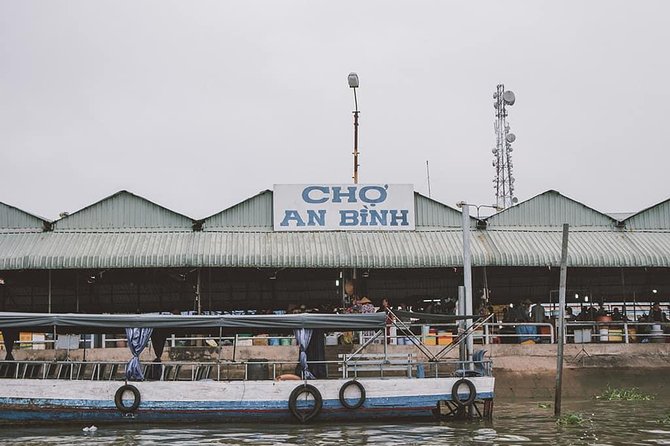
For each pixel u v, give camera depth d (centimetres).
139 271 4019
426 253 3575
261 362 2577
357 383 2550
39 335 3588
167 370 2773
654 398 3128
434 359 2689
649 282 4403
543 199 3831
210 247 3559
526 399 3166
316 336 2653
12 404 2498
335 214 3706
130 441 2220
